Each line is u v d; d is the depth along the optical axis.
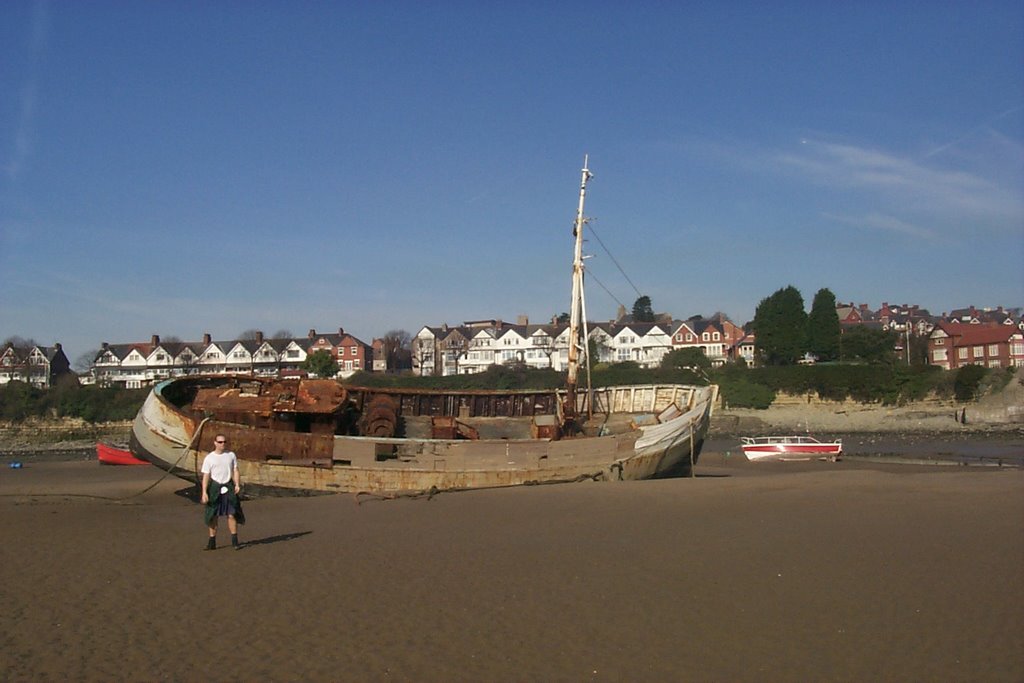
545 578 13.09
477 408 34.62
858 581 12.84
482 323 150.25
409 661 9.23
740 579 13.00
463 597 11.93
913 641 9.99
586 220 33.16
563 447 27.72
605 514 19.69
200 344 137.75
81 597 11.75
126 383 128.25
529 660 9.32
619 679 8.77
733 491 23.30
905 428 86.81
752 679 8.80
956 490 23.16
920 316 178.75
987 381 93.56
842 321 161.00
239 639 9.91
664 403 35.03
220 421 27.09
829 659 9.39
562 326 132.38
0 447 84.81
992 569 13.52
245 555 14.88
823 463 46.66
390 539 16.62
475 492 25.27
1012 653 9.52
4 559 14.38
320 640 9.92
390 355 142.38
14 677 8.49
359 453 26.23
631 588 12.47
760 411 98.00
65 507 23.22
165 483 34.38
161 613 10.97
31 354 125.44
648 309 168.38
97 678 8.52
